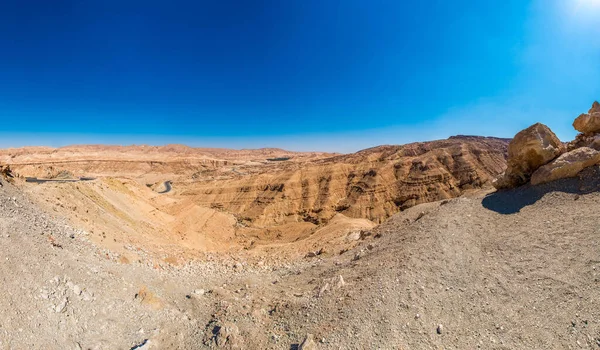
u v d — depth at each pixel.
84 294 12.12
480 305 12.01
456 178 103.38
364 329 11.40
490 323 11.21
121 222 31.47
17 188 22.89
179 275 19.38
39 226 16.20
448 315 11.78
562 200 16.78
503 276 13.14
